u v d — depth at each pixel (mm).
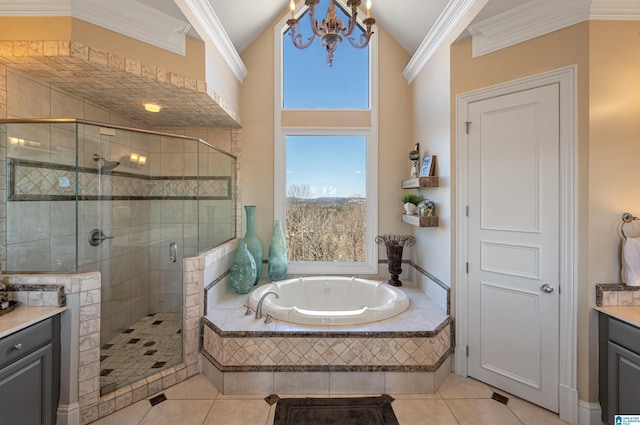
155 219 2828
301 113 3396
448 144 2395
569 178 1825
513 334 2055
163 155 2812
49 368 1670
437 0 2465
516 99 2023
